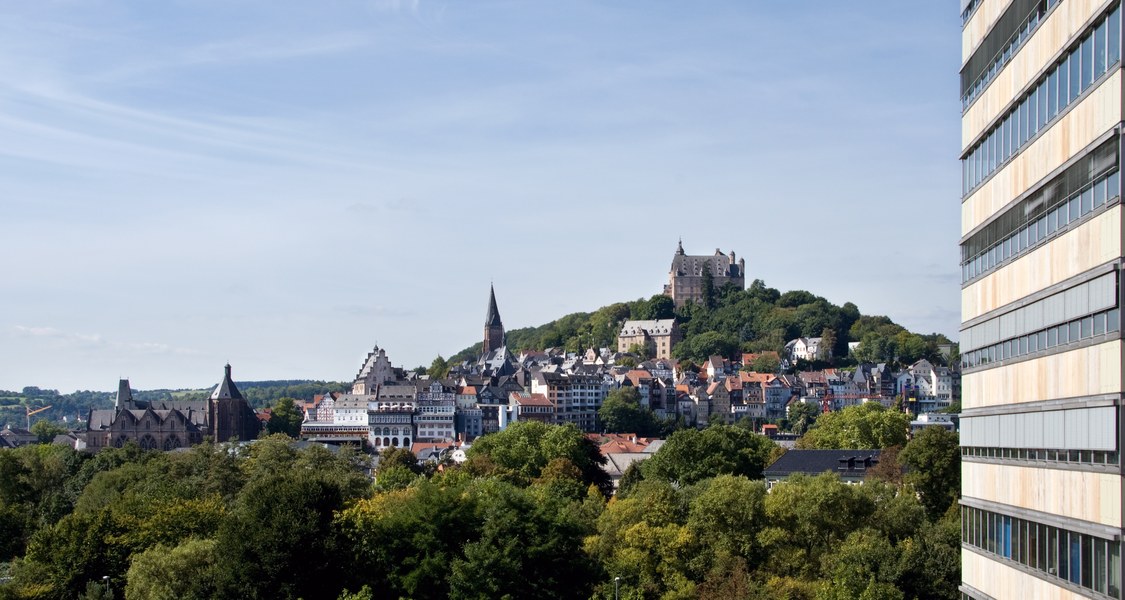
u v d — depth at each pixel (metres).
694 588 153.88
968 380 105.31
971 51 103.31
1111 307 74.44
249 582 130.75
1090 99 77.06
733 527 164.62
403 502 163.50
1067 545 81.75
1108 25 74.25
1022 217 90.31
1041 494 86.31
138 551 161.50
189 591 139.62
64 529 164.62
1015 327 92.19
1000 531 95.69
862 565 143.62
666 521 177.12
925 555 144.38
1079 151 78.94
